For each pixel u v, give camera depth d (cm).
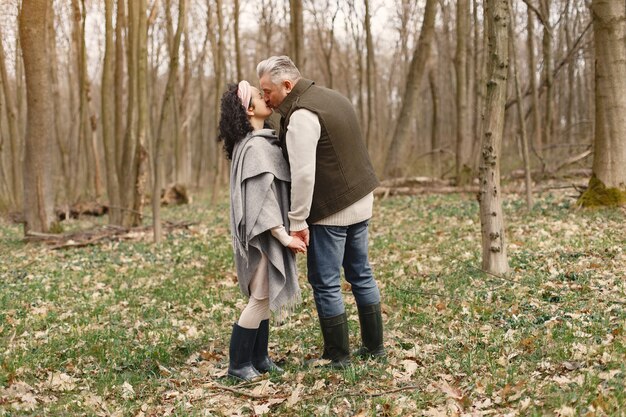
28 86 1208
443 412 327
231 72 2823
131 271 838
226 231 1164
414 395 349
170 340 494
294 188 372
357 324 500
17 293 712
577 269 603
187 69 2303
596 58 976
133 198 1345
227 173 2591
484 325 468
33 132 1229
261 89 397
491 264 627
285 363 433
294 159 370
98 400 380
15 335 536
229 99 393
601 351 376
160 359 453
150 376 420
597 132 981
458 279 622
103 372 430
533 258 677
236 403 370
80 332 531
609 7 945
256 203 379
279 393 378
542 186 1373
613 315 458
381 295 593
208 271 795
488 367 380
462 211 1135
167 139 2798
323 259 395
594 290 530
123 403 380
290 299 394
